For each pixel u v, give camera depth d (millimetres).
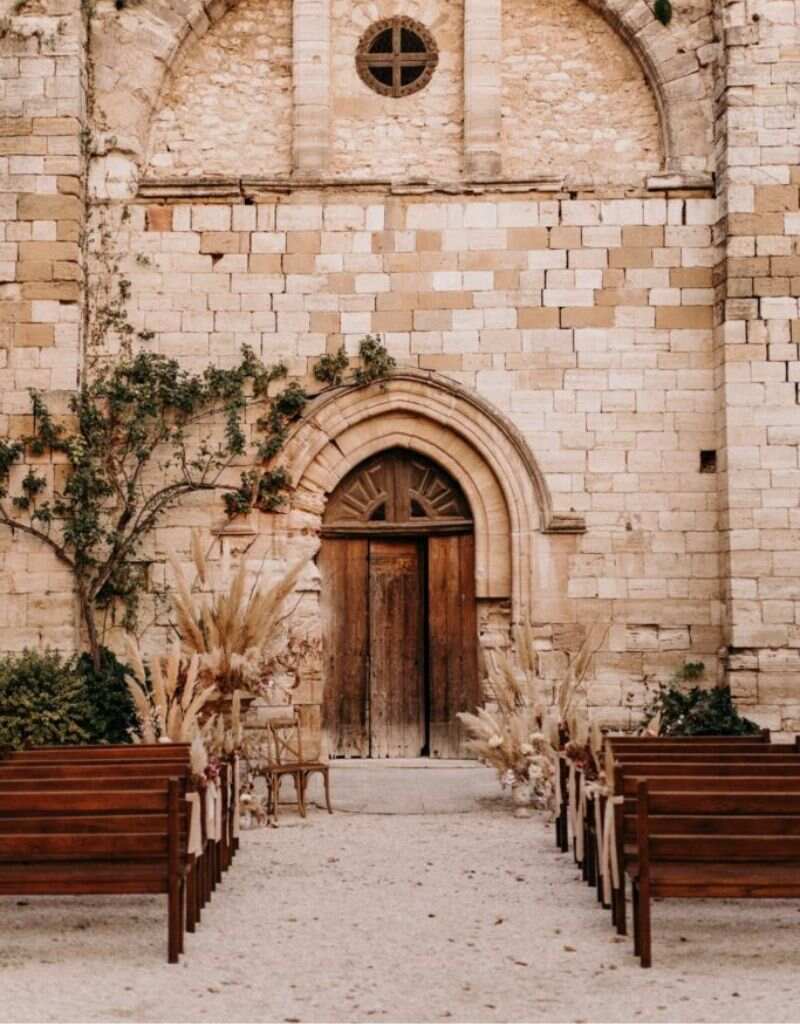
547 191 19391
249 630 15992
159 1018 7867
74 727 17016
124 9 19750
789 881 9188
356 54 20016
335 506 19609
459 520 19453
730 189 18812
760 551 18422
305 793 16578
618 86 19891
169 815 9430
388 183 19406
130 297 19344
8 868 9547
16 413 18672
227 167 19891
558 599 18906
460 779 18250
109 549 18891
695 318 19250
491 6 19750
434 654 19578
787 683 18219
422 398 19234
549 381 19188
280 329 19328
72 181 18938
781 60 18922
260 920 10523
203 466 19062
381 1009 8070
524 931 10188
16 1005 8094
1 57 19062
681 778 10234
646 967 9070
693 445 19094
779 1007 8062
